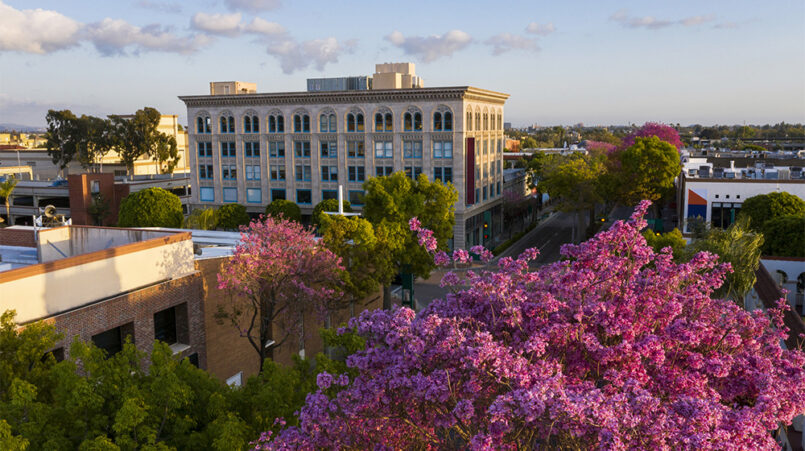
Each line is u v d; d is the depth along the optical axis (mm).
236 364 29281
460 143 71938
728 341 11625
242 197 83250
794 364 12258
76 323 21234
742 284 30422
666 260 12758
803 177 63438
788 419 10641
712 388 11250
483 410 11297
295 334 31688
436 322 11625
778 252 43844
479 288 12453
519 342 12094
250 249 27516
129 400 13500
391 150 75312
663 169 74250
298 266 28641
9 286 19281
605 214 96375
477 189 76875
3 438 12000
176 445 14812
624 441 9258
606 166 92250
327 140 77875
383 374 11820
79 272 21531
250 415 16547
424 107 72812
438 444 11969
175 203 70000
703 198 56719
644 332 12094
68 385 14273
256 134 81062
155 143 123562
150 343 24469
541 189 80688
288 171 80188
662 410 9531
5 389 15219
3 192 89625
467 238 74188
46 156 139000
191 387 16703
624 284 12602
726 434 9219
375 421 12062
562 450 10555
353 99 75625
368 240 37719
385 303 46406
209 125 83500
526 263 13531
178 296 25703
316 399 11898
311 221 70562
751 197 54656
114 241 28359
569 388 10680
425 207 49719
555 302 12141
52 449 13070
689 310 12586
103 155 124812
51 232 27719
